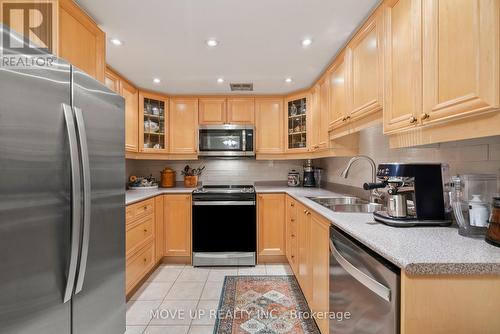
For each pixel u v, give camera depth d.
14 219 0.85
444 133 1.01
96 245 1.27
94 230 1.25
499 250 0.88
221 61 2.30
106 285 1.36
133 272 2.26
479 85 0.82
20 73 0.87
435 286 0.79
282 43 1.96
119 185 1.50
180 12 1.57
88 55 1.60
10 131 0.84
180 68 2.45
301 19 1.65
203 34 1.84
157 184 3.51
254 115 3.36
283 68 2.46
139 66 2.41
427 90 1.06
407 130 1.21
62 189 1.02
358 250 1.07
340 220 1.34
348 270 1.11
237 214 3.01
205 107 3.35
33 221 0.91
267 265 3.01
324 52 2.12
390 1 1.32
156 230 2.83
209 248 2.99
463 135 0.92
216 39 1.91
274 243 3.08
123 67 2.43
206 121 3.35
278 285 2.47
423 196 1.22
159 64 2.36
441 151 1.40
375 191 1.93
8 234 0.83
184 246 3.05
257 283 2.52
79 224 1.08
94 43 1.67
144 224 2.50
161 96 3.27
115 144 1.45
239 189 3.23
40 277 0.94
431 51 1.03
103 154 1.33
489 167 1.12
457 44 0.90
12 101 0.85
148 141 3.22
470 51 0.85
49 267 0.97
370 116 1.60
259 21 1.67
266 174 3.74
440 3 0.98
